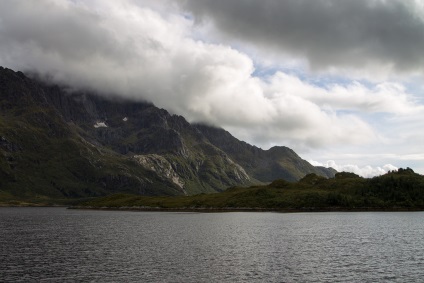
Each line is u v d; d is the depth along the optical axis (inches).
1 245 4584.2
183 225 7539.4
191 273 2952.8
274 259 3511.3
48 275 2903.5
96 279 2783.0
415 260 3422.7
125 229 6811.0
